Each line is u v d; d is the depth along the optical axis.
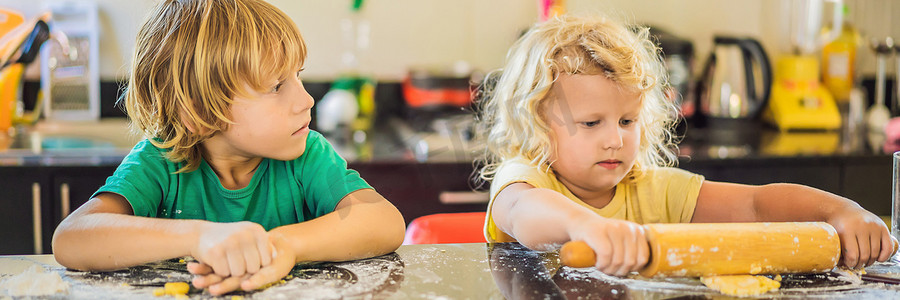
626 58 0.98
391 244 0.83
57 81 2.23
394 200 1.88
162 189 0.95
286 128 0.87
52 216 1.78
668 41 2.12
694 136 2.15
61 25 2.23
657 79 1.09
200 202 0.97
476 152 1.87
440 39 2.44
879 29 2.44
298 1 2.37
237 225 0.72
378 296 0.65
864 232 0.77
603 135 0.97
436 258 0.77
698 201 1.08
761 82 2.26
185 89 0.86
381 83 2.44
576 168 0.99
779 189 0.98
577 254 0.66
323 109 2.20
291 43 0.86
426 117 2.31
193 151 0.95
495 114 1.19
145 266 0.75
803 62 2.29
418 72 2.33
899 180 0.79
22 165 1.75
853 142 2.06
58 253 0.75
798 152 1.93
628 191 1.10
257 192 1.00
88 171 1.78
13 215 1.77
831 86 2.36
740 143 2.04
